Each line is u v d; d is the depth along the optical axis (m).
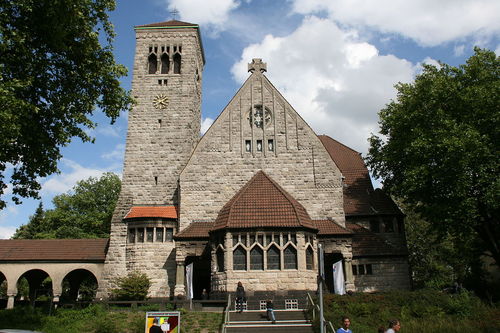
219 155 42.19
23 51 22.64
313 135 42.38
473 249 43.06
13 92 22.20
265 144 42.38
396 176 45.03
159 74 49.12
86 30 25.41
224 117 43.31
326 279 39.84
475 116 35.22
